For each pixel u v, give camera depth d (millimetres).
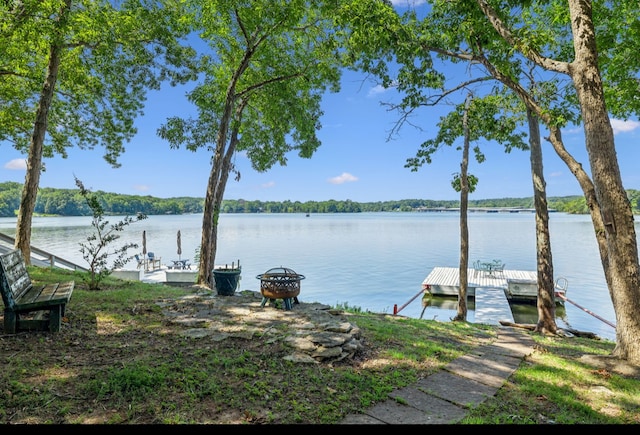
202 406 3102
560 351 5965
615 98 9250
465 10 8242
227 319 5820
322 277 22812
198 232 61094
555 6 8812
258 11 11516
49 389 3170
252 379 3684
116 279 10148
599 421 3332
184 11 13203
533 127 9852
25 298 4719
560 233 57844
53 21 9680
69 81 13469
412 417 3191
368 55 9453
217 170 12492
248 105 16281
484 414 3340
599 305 17203
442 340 5961
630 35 8422
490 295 18125
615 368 4895
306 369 4012
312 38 13766
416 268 26156
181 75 13578
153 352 4211
